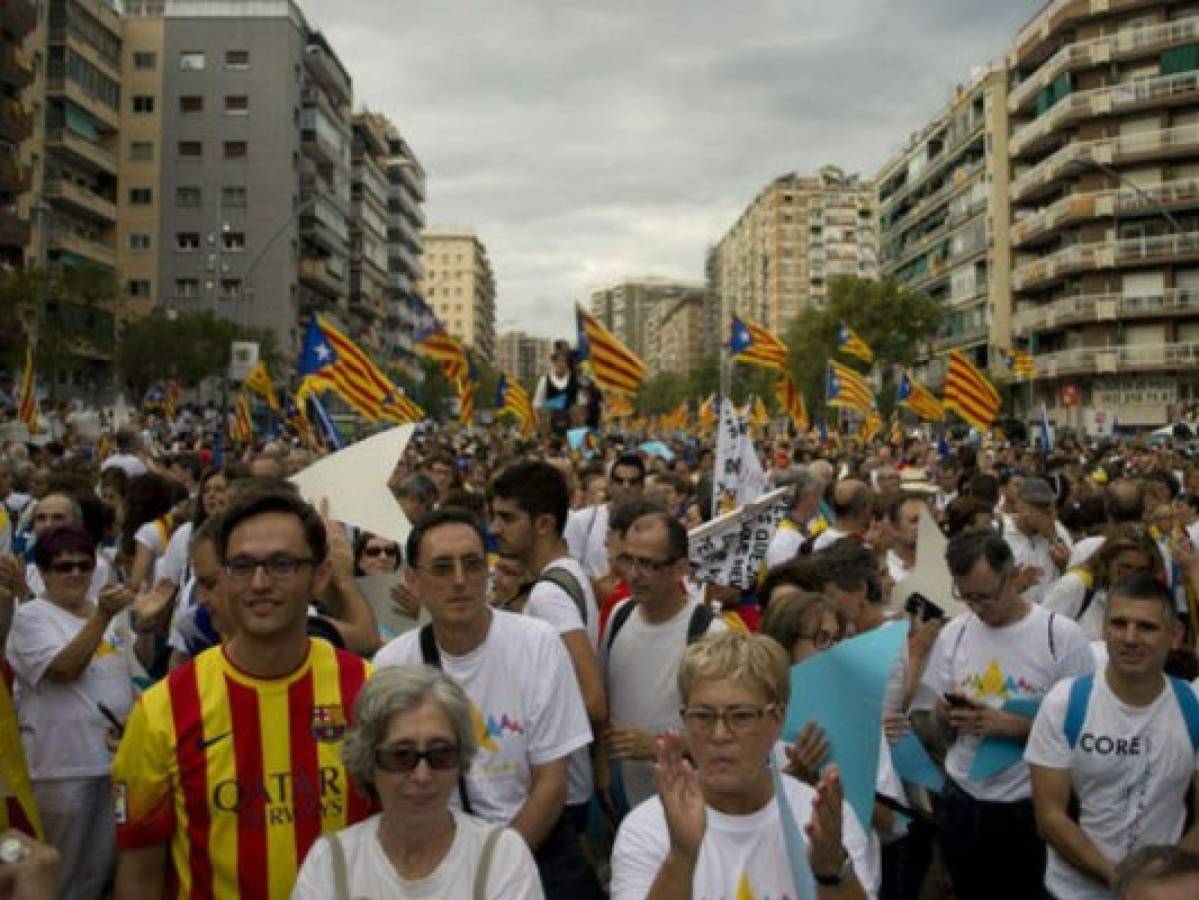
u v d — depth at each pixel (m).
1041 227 70.81
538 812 4.00
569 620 4.75
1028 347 74.81
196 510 7.81
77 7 67.31
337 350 15.66
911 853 5.63
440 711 3.06
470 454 25.97
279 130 75.69
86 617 5.51
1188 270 65.31
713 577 6.22
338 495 5.71
